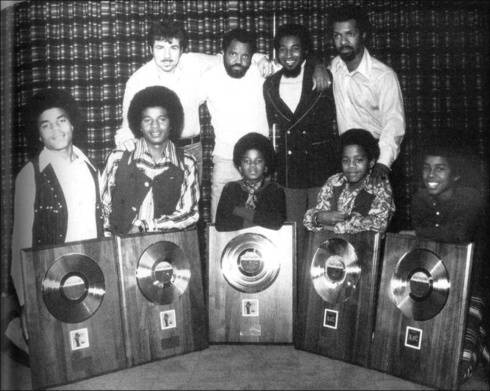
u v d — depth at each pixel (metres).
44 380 2.41
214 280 2.95
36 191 3.09
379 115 3.06
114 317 2.62
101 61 3.16
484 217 2.80
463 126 3.06
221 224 3.00
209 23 3.19
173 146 3.15
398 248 2.56
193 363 2.68
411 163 3.01
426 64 3.06
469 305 2.35
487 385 2.43
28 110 3.09
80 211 3.10
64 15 3.14
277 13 3.15
